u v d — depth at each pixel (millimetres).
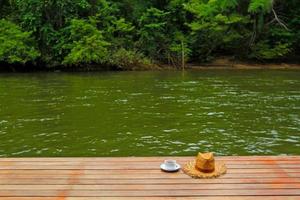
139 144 8570
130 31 27250
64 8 25469
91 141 8812
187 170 5227
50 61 24828
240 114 11492
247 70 24766
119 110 12023
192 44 27969
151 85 17609
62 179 5055
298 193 4605
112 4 27531
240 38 28391
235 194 4574
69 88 16688
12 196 4547
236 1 27156
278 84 17797
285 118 10992
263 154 7910
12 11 27094
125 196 4539
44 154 7938
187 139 8953
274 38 29172
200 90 16016
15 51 23734
